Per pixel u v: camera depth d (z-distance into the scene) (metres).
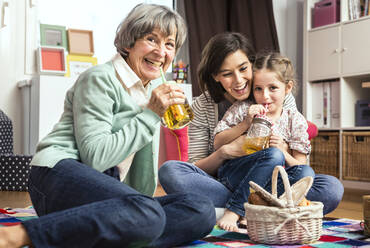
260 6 4.16
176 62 4.09
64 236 0.93
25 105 3.57
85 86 1.25
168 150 2.86
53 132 1.28
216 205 1.64
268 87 1.76
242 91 1.76
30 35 3.66
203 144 1.89
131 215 0.98
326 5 3.88
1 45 3.55
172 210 1.17
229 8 4.16
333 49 3.72
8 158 3.16
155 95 1.23
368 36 3.45
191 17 3.91
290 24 4.44
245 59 1.74
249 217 1.32
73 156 1.23
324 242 1.33
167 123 1.33
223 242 1.32
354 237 1.44
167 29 1.34
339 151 3.57
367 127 3.38
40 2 3.69
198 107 1.90
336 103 3.72
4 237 0.89
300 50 4.49
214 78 1.80
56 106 3.29
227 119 1.79
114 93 1.27
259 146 1.59
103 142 1.18
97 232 0.95
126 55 1.40
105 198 1.05
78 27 3.83
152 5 1.37
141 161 1.42
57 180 1.13
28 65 3.66
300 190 1.32
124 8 3.99
